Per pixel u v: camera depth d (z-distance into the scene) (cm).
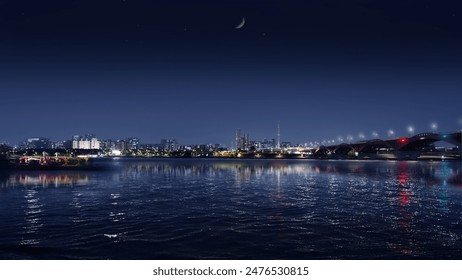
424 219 3412
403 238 2684
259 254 2333
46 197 5244
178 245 2520
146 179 8975
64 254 2331
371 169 13838
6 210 4012
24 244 2542
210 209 4072
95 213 3803
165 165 19225
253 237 2725
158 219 3447
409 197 5172
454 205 4322
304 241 2609
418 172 11550
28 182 7944
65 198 5125
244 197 5259
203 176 10169
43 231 2922
